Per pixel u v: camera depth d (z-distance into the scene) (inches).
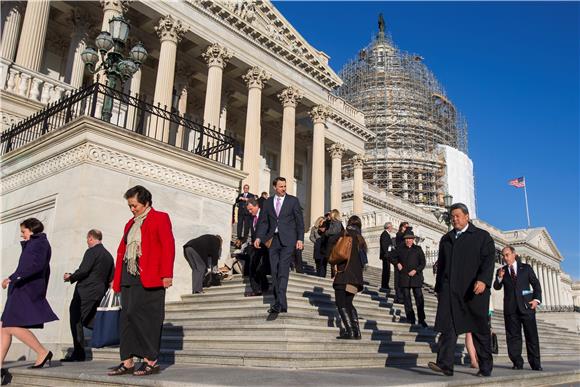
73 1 1026.7
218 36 1184.2
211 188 508.1
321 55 1560.0
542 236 2714.1
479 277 259.8
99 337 290.2
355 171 1724.9
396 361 316.5
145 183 443.2
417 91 3447.3
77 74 1010.1
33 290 263.1
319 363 258.7
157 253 232.8
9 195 480.1
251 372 223.1
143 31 1160.2
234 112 1523.1
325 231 524.4
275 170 1641.2
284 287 332.8
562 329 1078.4
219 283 486.3
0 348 255.0
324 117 1503.4
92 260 315.0
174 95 1250.6
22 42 865.5
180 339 319.3
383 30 3759.8
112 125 419.8
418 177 3284.9
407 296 478.6
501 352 523.2
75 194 396.2
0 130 596.1
